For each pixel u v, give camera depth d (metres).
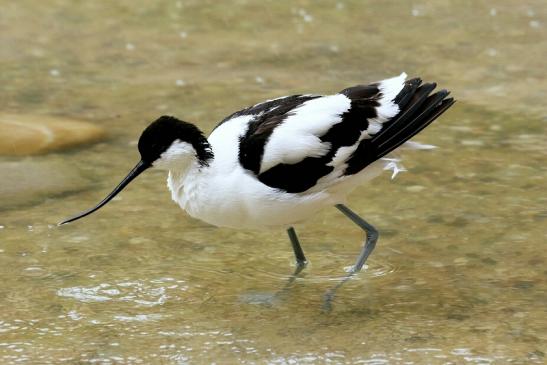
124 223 10.90
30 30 17.78
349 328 8.59
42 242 10.39
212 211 9.04
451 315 8.78
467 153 12.62
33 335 8.52
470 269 9.69
